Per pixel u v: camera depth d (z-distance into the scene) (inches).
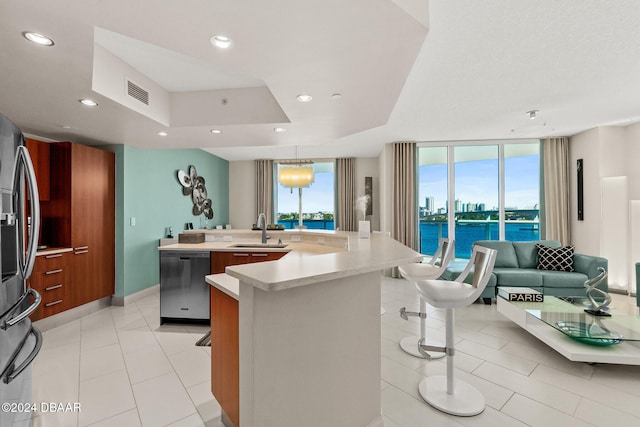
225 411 64.9
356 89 87.9
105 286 153.3
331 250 130.0
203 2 50.4
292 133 139.6
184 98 128.3
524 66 109.0
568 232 209.5
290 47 64.9
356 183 280.5
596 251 187.6
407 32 59.2
